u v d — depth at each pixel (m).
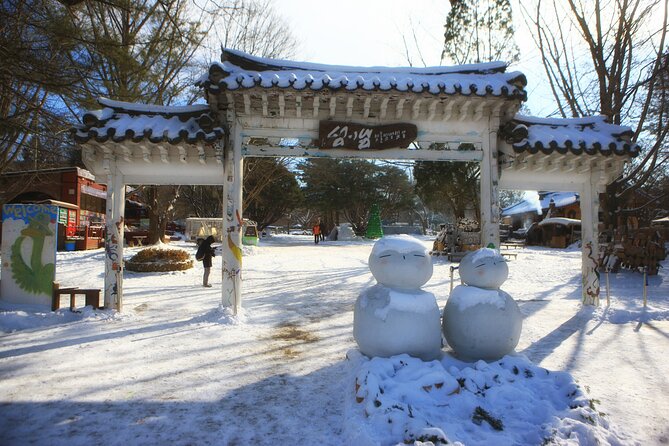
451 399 3.63
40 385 4.37
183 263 13.64
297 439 3.35
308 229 64.56
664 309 7.72
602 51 12.55
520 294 10.07
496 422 3.35
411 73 7.40
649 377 4.64
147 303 8.60
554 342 6.04
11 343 5.78
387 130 7.28
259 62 7.12
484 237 7.57
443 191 19.42
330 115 7.30
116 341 5.91
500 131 7.57
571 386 3.79
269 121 7.38
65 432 3.42
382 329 4.27
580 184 8.45
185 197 37.34
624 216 17.14
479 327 4.49
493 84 7.01
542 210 33.25
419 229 50.81
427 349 4.32
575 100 13.61
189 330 6.52
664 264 15.03
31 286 7.52
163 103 15.87
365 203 40.78
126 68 9.31
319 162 39.09
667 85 12.62
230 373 4.76
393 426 3.18
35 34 7.84
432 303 4.46
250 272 14.16
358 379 3.85
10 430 3.44
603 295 9.53
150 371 4.80
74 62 8.54
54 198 19.14
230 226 7.31
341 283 11.80
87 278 11.59
